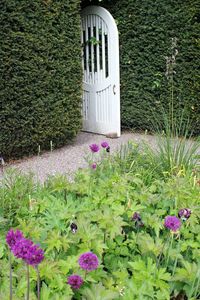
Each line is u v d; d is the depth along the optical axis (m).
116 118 6.43
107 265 1.97
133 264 1.80
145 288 1.66
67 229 2.09
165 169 3.40
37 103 5.24
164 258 1.95
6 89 4.86
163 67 6.34
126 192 2.54
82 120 6.53
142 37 6.48
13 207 2.58
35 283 1.70
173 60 5.73
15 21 4.80
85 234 1.97
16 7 4.77
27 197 2.66
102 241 1.99
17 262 1.85
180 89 6.23
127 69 6.80
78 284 1.57
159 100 6.52
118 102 6.41
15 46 4.84
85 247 1.91
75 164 4.99
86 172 2.94
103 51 6.46
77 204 2.47
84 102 6.96
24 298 1.59
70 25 5.45
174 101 6.35
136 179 2.77
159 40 6.30
